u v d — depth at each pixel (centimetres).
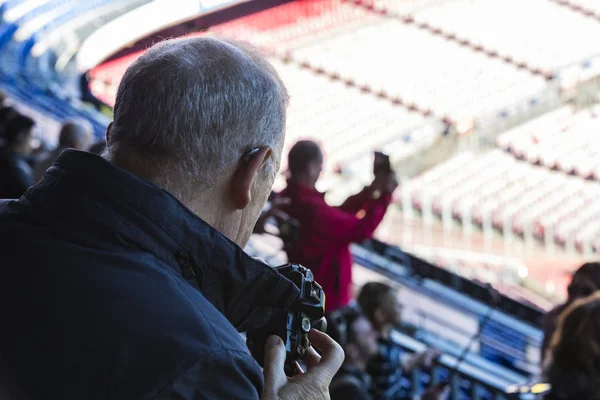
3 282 112
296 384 119
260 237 619
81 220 113
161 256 114
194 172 117
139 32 2572
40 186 119
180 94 116
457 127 2747
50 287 109
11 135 467
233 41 127
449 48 3047
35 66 2131
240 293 120
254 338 127
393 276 707
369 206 404
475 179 2566
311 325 132
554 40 3064
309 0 3095
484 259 2361
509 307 705
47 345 106
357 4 3134
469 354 534
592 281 380
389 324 406
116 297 108
